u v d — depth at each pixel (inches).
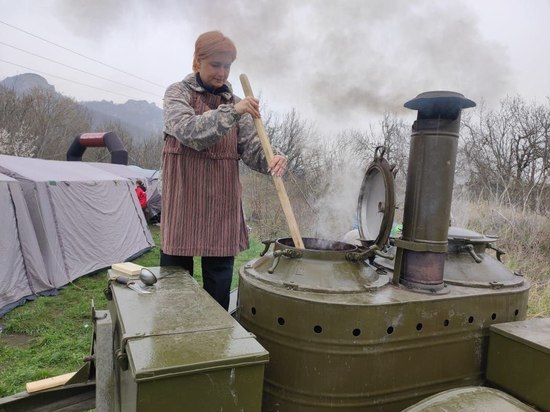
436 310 60.2
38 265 251.6
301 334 56.5
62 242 281.1
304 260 64.2
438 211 63.1
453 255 73.8
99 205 337.1
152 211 548.7
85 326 205.2
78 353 173.0
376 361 56.8
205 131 61.4
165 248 71.2
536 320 66.6
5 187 239.8
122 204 380.2
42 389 67.2
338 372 56.0
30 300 240.4
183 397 40.4
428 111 63.7
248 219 339.0
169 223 70.7
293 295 57.4
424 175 63.4
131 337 46.0
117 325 57.7
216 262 75.8
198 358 41.4
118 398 55.7
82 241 304.0
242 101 63.7
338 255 64.1
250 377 43.0
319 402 56.7
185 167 69.7
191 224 70.4
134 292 62.3
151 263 358.3
